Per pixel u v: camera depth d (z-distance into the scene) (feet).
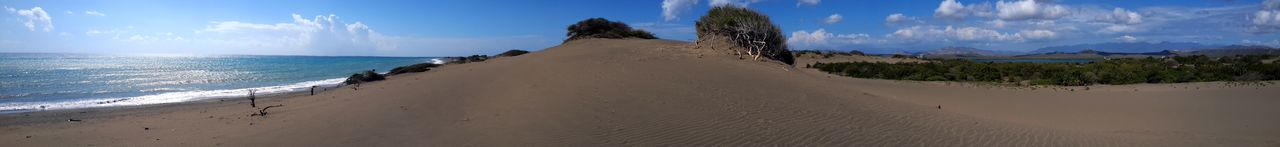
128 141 26.30
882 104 38.63
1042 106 41.16
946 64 107.55
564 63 74.23
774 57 108.27
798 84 52.21
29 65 102.32
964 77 72.79
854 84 59.41
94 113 36.96
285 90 57.31
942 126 29.78
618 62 74.84
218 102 44.55
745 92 41.83
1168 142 27.25
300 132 27.96
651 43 136.26
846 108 35.22
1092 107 40.50
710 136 26.40
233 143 25.61
